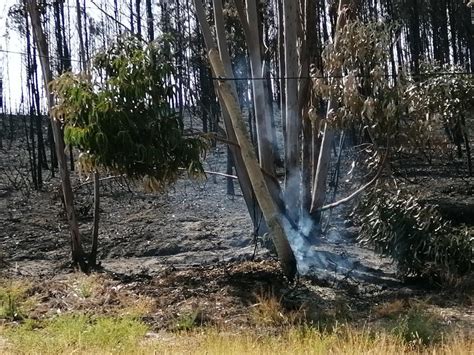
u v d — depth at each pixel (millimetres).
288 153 15516
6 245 19844
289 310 11914
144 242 19688
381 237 14359
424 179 23922
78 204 23438
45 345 9148
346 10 14797
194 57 26516
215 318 11484
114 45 12648
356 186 18062
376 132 13406
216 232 19984
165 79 12562
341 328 10023
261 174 13609
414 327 9859
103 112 11859
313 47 15852
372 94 12898
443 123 15266
